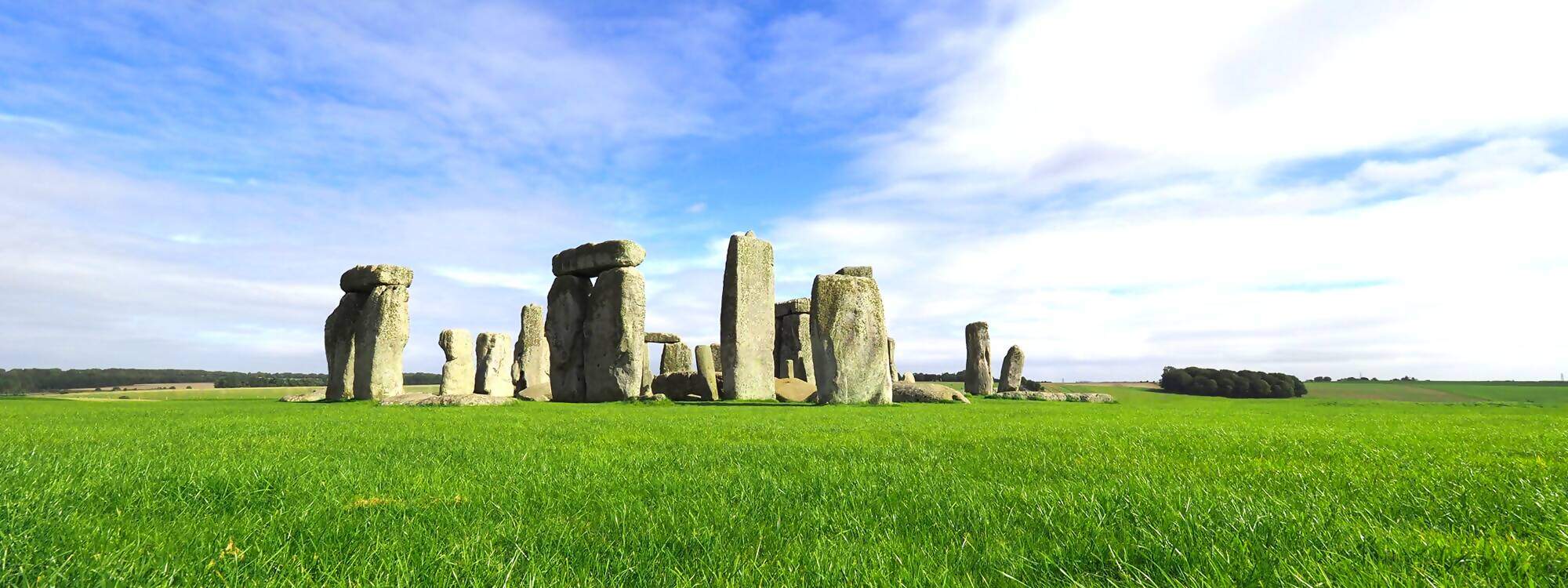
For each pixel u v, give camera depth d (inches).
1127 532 127.3
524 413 550.0
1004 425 397.4
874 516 147.7
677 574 106.3
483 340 1077.1
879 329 727.1
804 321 1337.4
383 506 154.7
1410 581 98.1
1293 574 101.7
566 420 451.5
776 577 106.7
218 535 129.8
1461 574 102.0
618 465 221.8
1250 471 201.0
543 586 101.7
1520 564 105.7
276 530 134.0
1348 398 1417.3
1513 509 144.0
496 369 1071.6
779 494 169.9
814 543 125.0
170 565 111.1
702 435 330.6
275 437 320.8
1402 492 164.9
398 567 108.7
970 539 127.6
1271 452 251.3
